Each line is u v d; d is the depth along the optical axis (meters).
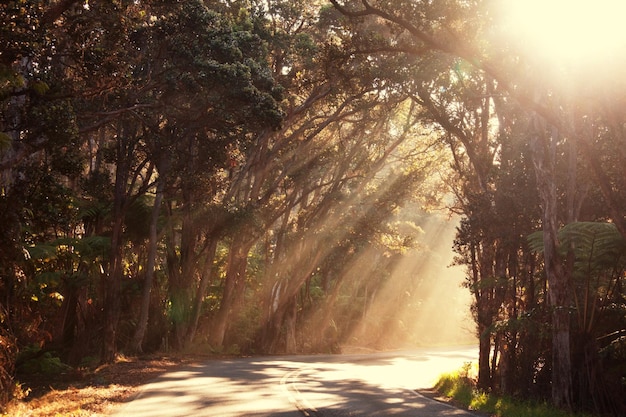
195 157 33.38
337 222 51.28
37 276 25.86
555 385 18.66
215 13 25.11
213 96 26.27
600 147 19.64
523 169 23.88
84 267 32.41
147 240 39.34
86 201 34.81
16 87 16.89
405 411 15.70
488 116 27.39
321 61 16.50
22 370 25.20
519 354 22.34
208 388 19.61
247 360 37.94
